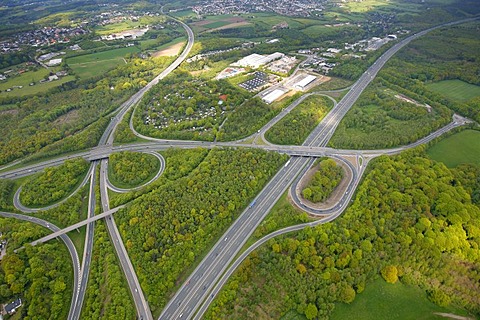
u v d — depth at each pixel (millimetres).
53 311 187250
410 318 194750
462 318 195500
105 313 182875
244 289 196000
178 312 187750
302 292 193750
